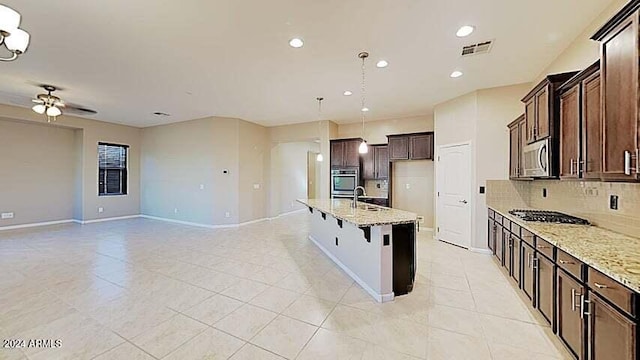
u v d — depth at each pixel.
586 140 2.24
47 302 2.91
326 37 3.07
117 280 3.52
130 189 8.34
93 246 5.17
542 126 2.94
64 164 7.36
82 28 2.88
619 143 1.81
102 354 2.08
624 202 2.34
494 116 4.61
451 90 4.81
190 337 2.31
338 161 7.41
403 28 2.89
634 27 1.66
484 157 4.67
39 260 4.32
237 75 4.19
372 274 3.10
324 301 2.96
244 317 2.63
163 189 8.02
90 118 7.29
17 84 4.59
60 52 3.43
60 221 7.31
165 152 7.98
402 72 4.04
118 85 4.64
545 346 2.17
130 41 3.16
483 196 4.68
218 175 7.10
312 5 2.51
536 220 2.99
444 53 3.45
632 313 1.36
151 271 3.86
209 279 3.57
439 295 3.10
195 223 7.41
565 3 2.49
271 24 2.82
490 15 2.66
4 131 6.40
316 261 4.34
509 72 4.02
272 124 7.95
